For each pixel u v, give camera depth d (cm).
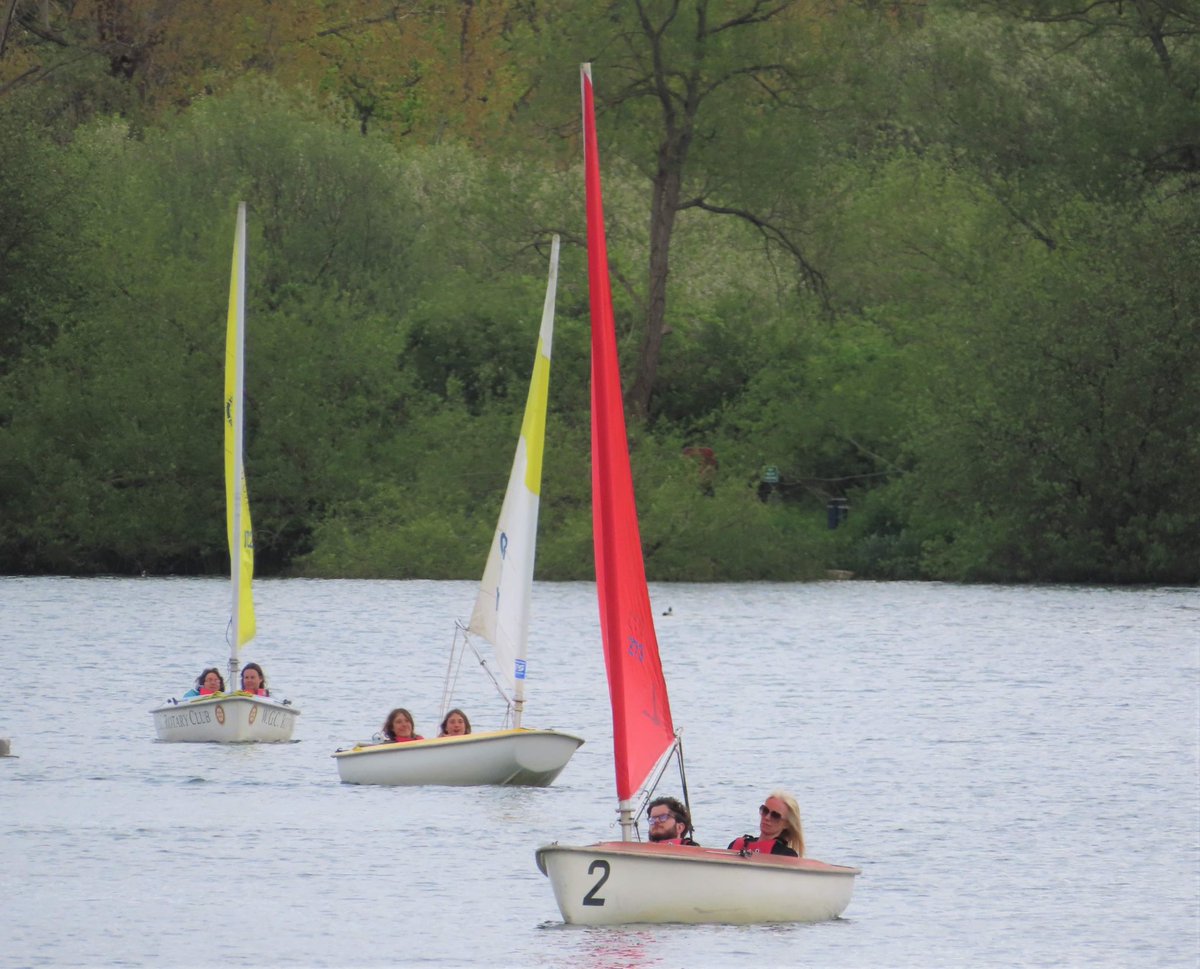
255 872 8562
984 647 19638
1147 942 7494
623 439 7625
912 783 11219
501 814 10081
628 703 7600
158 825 9625
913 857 9081
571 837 9444
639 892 7506
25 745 12388
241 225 13962
